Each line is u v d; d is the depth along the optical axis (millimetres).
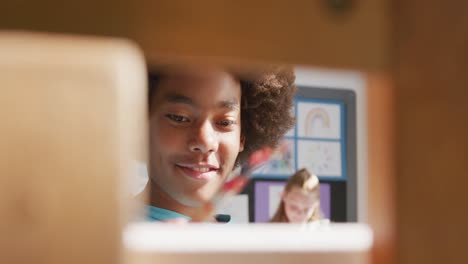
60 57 389
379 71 490
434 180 488
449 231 489
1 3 431
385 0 496
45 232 381
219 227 463
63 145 384
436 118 491
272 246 451
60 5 439
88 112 387
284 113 1453
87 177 385
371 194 522
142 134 430
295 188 1803
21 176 380
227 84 1163
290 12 476
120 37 446
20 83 382
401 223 487
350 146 2025
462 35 499
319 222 1811
